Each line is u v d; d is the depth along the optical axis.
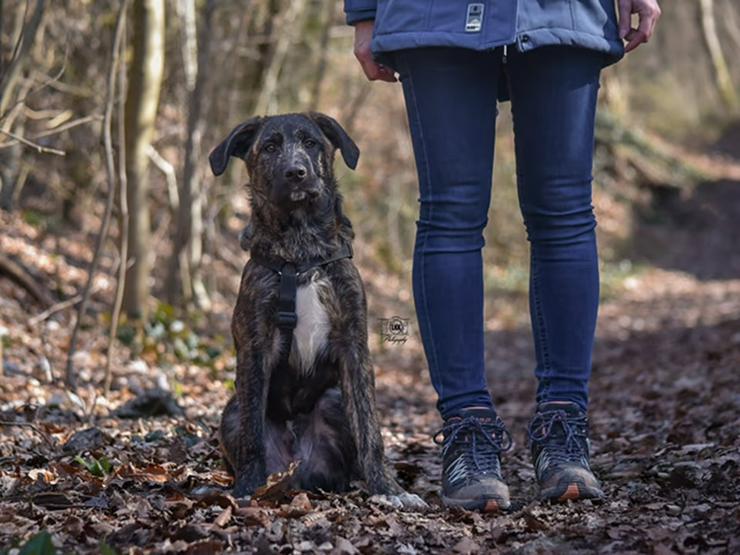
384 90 20.97
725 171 36.75
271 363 4.70
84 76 12.74
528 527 3.98
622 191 31.38
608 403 8.89
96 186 14.20
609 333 16.77
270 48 14.65
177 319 11.36
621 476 5.09
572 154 4.40
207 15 11.63
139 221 10.45
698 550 3.62
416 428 7.70
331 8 15.53
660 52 43.72
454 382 4.48
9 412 6.93
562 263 4.48
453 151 4.34
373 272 19.48
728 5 46.81
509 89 4.46
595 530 3.87
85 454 5.32
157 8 10.21
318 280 4.62
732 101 43.38
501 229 23.42
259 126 4.92
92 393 7.89
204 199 14.38
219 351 9.91
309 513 4.08
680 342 13.59
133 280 10.47
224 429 4.75
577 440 4.50
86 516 4.04
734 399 7.25
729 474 4.69
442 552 3.75
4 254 11.54
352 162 4.91
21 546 3.49
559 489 4.38
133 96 10.22
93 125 13.18
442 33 4.18
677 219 31.75
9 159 12.85
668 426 6.71
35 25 7.00
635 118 38.66
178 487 4.62
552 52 4.29
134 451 5.59
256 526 3.91
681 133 41.12
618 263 27.44
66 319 10.70
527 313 19.41
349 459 4.80
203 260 14.44
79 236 14.25
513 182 23.73
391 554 3.69
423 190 4.46
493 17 4.14
